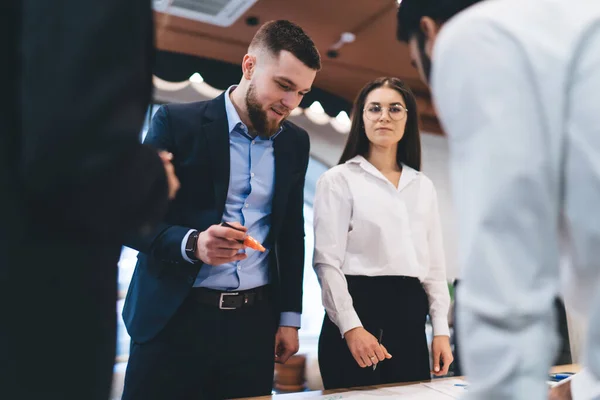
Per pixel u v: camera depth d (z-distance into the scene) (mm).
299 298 1736
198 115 1604
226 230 1352
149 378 1459
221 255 1379
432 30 713
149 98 622
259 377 1564
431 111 4777
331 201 1792
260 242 1647
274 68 1541
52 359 534
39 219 527
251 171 1643
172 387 1468
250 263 1604
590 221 546
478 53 584
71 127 474
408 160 1960
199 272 1526
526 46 570
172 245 1424
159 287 1504
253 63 1614
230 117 1642
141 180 571
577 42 573
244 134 1649
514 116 551
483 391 534
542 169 540
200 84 3984
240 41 3791
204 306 1518
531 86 559
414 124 1940
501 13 604
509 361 520
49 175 485
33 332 523
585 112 548
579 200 552
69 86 474
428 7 701
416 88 4516
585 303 618
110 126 499
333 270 1699
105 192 524
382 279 1720
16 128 522
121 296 3309
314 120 4457
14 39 519
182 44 3809
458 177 588
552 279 546
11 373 512
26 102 486
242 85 1654
